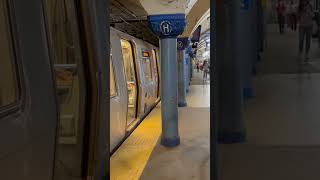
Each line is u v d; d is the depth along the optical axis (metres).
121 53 7.40
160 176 5.38
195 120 10.48
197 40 21.84
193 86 26.61
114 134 6.61
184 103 13.77
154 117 11.06
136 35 14.81
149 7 6.96
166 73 7.21
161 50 7.24
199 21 13.15
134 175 5.43
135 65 9.87
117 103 6.72
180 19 6.97
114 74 6.66
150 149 6.98
